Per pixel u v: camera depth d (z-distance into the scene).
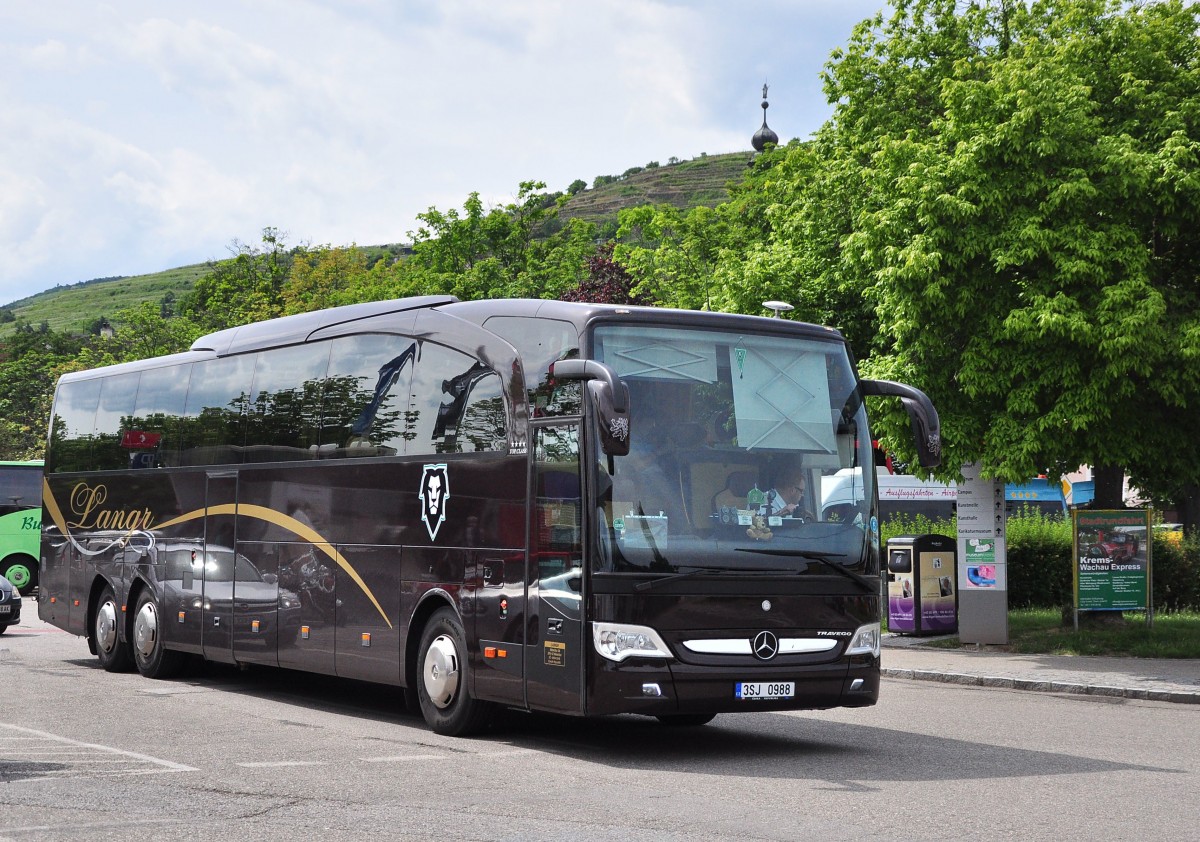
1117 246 18.92
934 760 10.95
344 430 14.17
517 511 11.51
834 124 25.64
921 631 22.58
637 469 10.84
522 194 53.06
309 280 76.19
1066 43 20.62
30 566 35.50
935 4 24.42
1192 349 18.41
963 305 19.20
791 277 24.97
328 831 7.80
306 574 14.53
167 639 17.34
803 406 11.61
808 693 11.05
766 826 7.99
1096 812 8.54
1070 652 19.97
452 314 12.85
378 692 16.56
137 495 18.36
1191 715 14.27
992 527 20.91
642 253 39.47
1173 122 19.91
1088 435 19.30
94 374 20.22
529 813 8.38
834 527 11.42
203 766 10.23
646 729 13.07
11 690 15.80
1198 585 26.02
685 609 10.71
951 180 19.22
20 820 8.10
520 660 11.31
